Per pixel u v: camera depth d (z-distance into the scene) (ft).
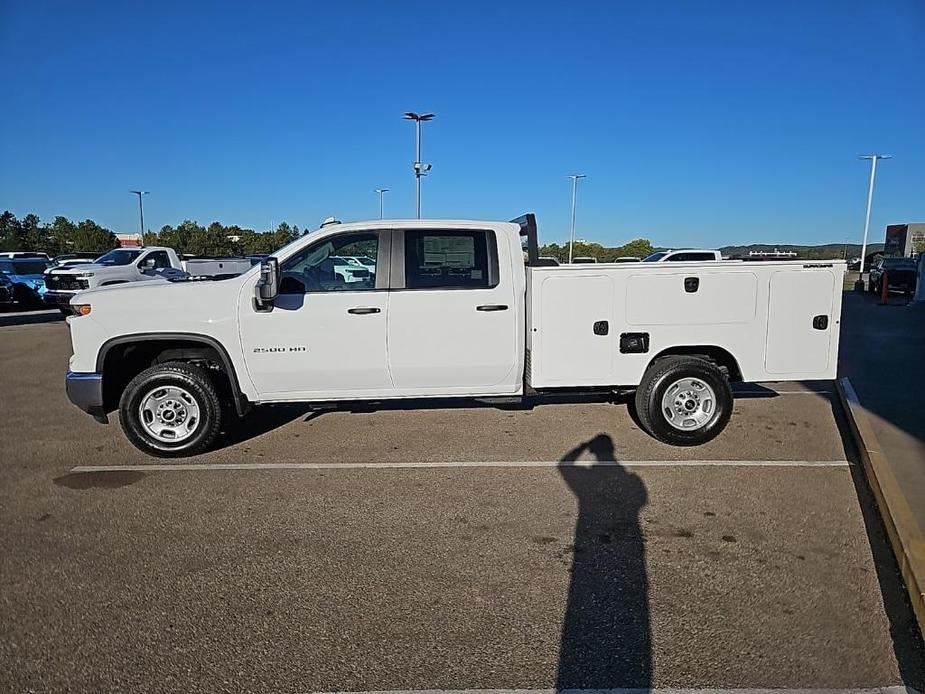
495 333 19.56
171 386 19.11
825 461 19.12
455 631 10.67
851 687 9.29
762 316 19.75
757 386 30.32
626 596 11.70
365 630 10.69
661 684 9.39
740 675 9.55
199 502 16.12
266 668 9.75
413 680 9.48
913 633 10.54
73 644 10.32
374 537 14.15
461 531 14.42
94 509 15.71
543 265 20.53
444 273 19.47
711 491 16.74
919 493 15.37
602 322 19.56
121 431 22.68
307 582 12.23
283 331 18.92
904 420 22.25
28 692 9.24
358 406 25.61
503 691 9.27
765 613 11.12
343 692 9.24
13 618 11.06
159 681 9.46
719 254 72.69
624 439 21.26
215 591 11.91
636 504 15.90
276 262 18.12
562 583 12.17
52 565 12.91
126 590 11.96
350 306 18.95
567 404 26.08
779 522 14.83
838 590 11.85
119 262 66.90
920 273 88.53
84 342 18.78
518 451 20.03
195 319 18.76
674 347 20.02
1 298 78.74
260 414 24.57
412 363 19.38
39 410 25.91
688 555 13.24
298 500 16.24
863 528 14.47
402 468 18.53
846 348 42.22
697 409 20.20
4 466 18.88
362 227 19.31
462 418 23.88
